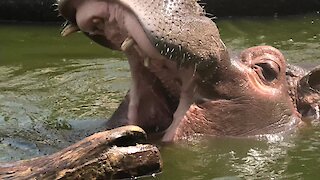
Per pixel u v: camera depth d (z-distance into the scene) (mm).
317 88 6391
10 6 12641
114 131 4664
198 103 5672
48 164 4543
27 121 6531
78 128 6156
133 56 5512
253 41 10719
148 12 5074
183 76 5539
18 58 9781
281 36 11133
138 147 4738
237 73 5773
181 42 5195
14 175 4504
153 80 5723
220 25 12203
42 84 8164
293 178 4969
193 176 4945
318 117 6230
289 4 12992
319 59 8859
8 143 5707
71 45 10633
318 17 12781
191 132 5613
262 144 5645
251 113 5793
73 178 4492
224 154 5414
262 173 5066
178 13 5273
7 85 8109
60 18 12688
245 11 12945
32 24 12594
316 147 5629
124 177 4684
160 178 4812
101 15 5207
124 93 7727
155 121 5785
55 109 7016
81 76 8562
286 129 5930
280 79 6109
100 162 4570
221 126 5691
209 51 5410
